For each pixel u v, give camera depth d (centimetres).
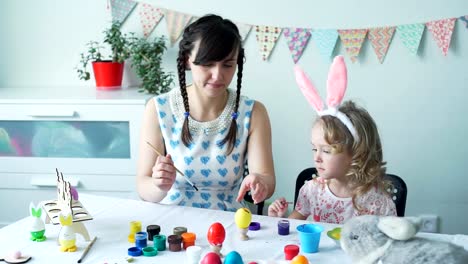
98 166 204
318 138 139
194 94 150
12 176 210
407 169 222
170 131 151
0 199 212
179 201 150
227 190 154
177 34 224
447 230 224
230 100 153
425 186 222
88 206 133
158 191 136
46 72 238
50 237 113
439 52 210
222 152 150
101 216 126
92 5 229
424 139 218
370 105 218
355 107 144
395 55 212
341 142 136
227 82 139
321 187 151
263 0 216
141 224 120
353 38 212
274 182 148
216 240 104
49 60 237
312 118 222
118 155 205
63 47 235
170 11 223
